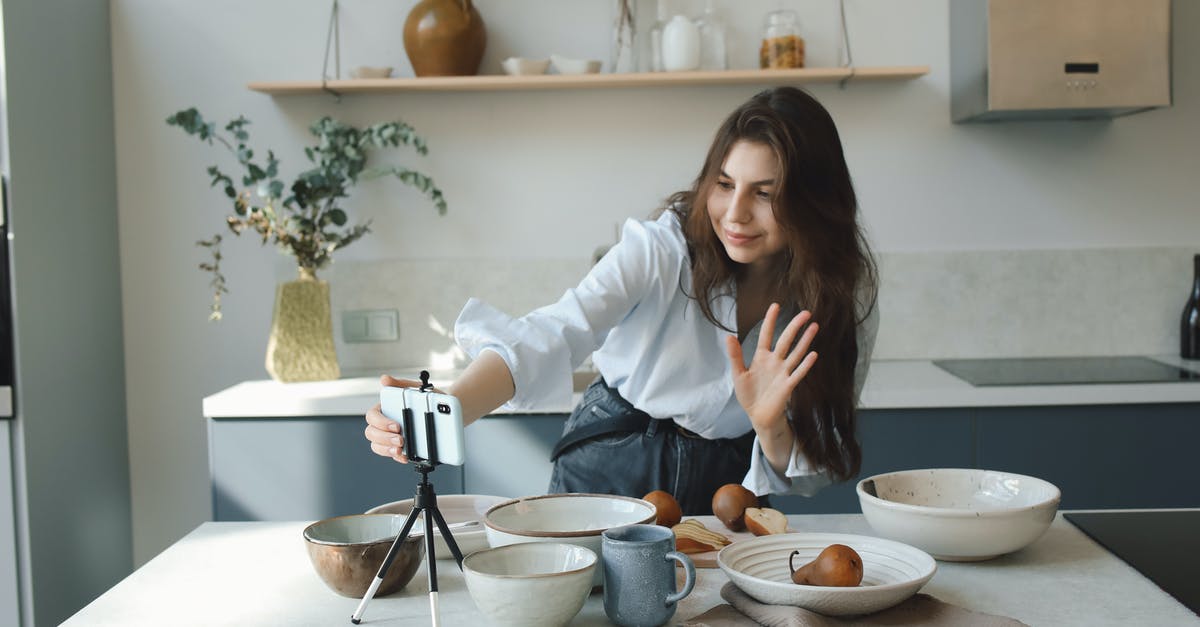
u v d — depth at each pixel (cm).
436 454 113
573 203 326
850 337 171
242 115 324
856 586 111
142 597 123
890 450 269
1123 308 324
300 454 274
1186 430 268
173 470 333
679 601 116
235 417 274
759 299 178
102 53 319
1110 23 283
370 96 323
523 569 115
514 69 308
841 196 163
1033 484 140
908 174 322
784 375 149
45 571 282
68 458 295
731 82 310
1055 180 322
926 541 129
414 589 125
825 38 321
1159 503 269
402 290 327
